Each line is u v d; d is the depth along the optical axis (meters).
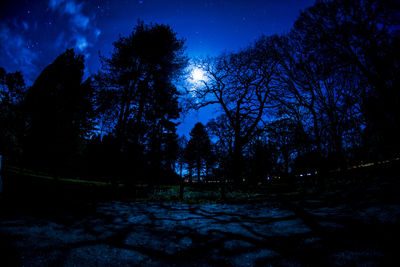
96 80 15.76
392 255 2.34
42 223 4.27
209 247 3.22
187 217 5.72
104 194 11.50
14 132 18.94
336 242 2.97
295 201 7.21
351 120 14.54
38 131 15.91
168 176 29.66
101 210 6.57
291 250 2.89
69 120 15.58
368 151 15.76
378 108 12.12
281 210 5.92
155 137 19.45
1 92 20.08
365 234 3.07
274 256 2.74
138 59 17.02
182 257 2.84
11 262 2.40
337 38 11.90
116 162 15.34
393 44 10.09
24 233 3.48
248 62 17.84
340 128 14.76
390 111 11.47
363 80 12.74
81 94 15.75
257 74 17.94
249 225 4.52
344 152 17.47
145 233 4.06
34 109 16.97
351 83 13.97
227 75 19.42
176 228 4.47
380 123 12.55
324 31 12.49
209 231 4.17
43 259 2.56
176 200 10.08
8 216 4.56
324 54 12.98
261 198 9.47
